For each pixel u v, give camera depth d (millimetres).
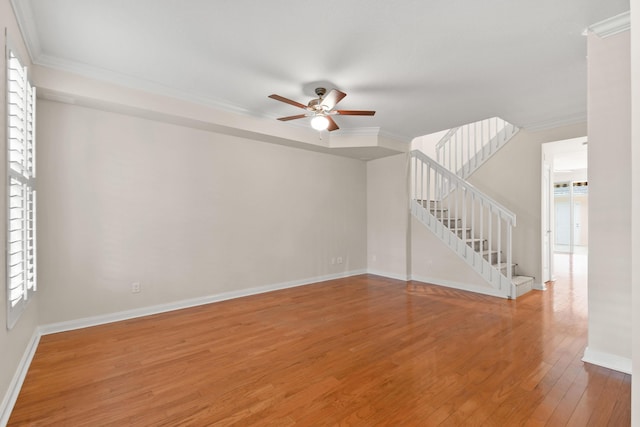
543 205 4996
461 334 3143
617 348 2408
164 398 2076
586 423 1818
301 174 5297
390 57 2824
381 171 6043
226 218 4430
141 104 3383
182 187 4023
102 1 2105
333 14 2240
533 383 2240
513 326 3354
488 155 5461
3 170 1915
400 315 3732
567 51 2717
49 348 2812
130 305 3641
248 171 4652
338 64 2955
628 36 2289
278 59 2871
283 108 4109
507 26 2373
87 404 2010
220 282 4363
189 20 2320
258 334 3162
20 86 2232
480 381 2271
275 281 4961
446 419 1861
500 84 3371
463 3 2117
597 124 2432
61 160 3236
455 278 5066
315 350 2793
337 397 2088
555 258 8734
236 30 2443
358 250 6156
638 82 882
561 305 4102
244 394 2123
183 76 3230
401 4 2129
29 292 2520
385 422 1840
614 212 2387
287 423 1834
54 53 2789
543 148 4965
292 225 5176
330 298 4480
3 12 1913
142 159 3719
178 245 3994
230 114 4051
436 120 4594
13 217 2178
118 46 2682
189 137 4086
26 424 1823
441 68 3016
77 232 3322
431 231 5383
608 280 2439
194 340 3010
